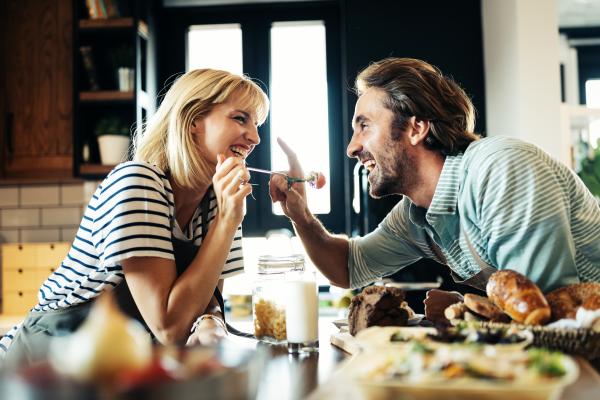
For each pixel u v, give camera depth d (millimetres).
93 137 3209
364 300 1225
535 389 625
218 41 3543
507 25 2873
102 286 1470
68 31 3250
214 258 1351
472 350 787
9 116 3230
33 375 598
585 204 1355
